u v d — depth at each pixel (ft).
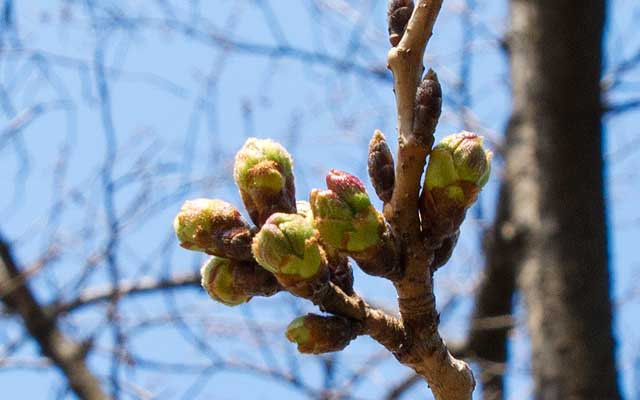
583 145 19.04
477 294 25.23
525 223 18.86
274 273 5.82
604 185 19.03
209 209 6.21
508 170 19.89
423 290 5.90
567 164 18.94
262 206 6.15
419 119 5.52
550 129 19.21
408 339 5.98
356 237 5.72
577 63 19.26
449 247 6.04
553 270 18.17
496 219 24.04
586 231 18.45
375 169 5.89
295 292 5.83
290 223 5.78
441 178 5.73
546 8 19.74
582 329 17.60
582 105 19.22
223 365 22.66
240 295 6.24
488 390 24.23
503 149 21.79
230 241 6.15
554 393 17.33
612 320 17.92
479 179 5.75
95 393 22.58
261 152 6.24
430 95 5.51
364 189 5.81
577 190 18.76
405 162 5.63
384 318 5.98
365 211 5.75
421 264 5.82
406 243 5.81
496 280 24.50
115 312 22.85
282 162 6.24
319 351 5.90
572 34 19.38
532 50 19.88
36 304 23.30
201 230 6.17
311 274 5.77
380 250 5.74
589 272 18.08
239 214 6.25
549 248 18.39
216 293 6.25
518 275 18.95
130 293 24.12
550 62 19.47
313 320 5.90
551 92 19.36
